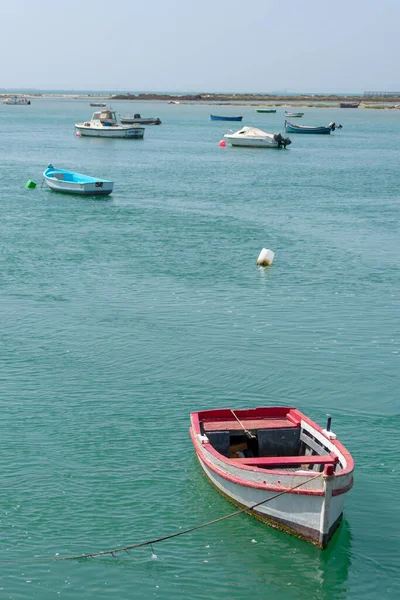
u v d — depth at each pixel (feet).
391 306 131.13
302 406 93.66
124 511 71.87
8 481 75.87
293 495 65.87
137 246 172.76
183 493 74.69
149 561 65.46
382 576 64.64
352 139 536.83
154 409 91.71
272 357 107.45
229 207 227.81
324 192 263.49
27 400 93.04
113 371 101.86
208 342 112.37
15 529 68.74
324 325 120.78
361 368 104.37
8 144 429.79
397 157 403.34
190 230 191.72
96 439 84.38
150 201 236.43
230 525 70.08
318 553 66.18
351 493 75.77
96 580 63.10
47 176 253.03
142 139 495.00
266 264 156.35
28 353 107.04
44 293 135.03
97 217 206.90
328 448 72.13
